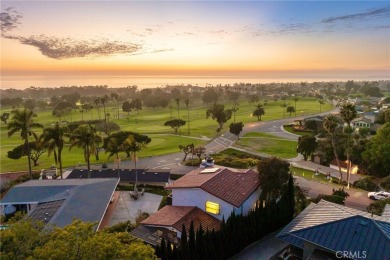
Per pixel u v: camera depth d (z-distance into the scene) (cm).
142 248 1962
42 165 9262
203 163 5419
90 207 4647
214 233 3375
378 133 7525
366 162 7925
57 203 4850
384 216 3138
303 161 9194
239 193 4241
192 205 4338
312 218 3103
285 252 3366
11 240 1977
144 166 8762
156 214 4194
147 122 18050
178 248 3203
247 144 11619
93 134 7019
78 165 8944
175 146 11350
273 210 4000
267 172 4431
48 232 2306
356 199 5781
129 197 6188
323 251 2828
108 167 8662
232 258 3497
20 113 6625
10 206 5169
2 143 12594
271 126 15488
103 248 1855
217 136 13238
